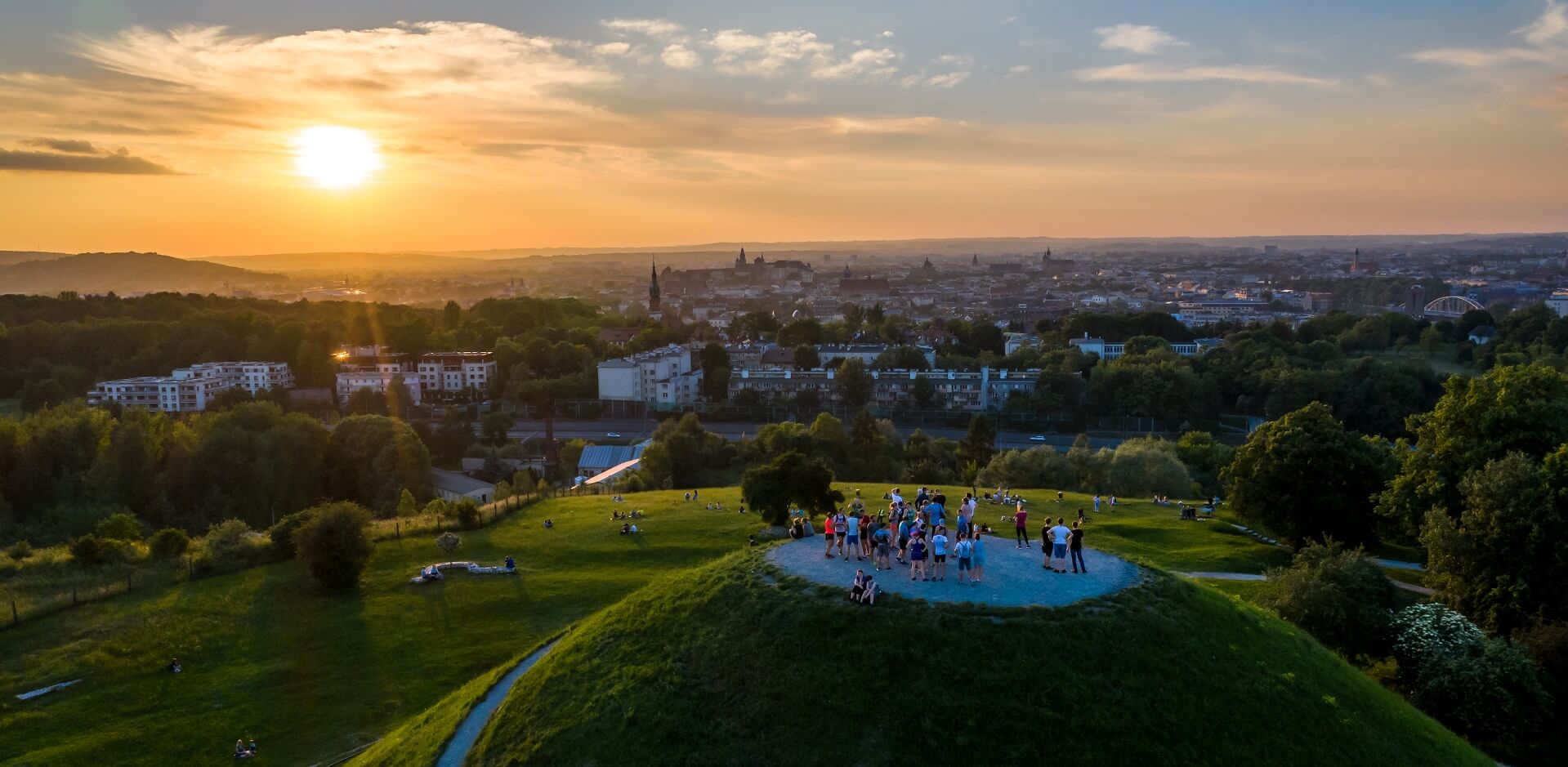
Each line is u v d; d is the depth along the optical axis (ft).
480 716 186.39
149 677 251.19
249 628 284.41
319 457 632.38
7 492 530.27
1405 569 344.90
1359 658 252.83
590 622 202.80
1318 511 351.05
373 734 221.87
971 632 159.12
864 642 159.94
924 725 145.07
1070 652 156.56
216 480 563.07
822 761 142.41
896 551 198.90
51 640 271.08
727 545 358.43
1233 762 144.46
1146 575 187.21
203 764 209.97
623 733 156.66
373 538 371.35
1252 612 195.31
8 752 212.02
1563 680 232.94
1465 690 220.43
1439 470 324.39
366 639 275.39
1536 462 297.53
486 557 351.25
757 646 165.48
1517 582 253.24
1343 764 150.51
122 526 406.00
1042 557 198.08
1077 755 141.18
